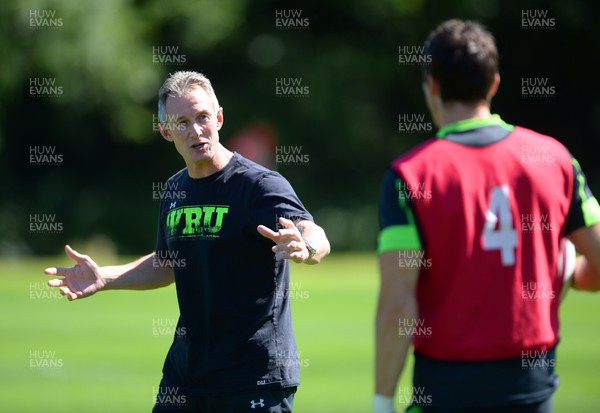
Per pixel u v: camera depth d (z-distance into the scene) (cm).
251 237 1764
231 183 1786
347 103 13500
